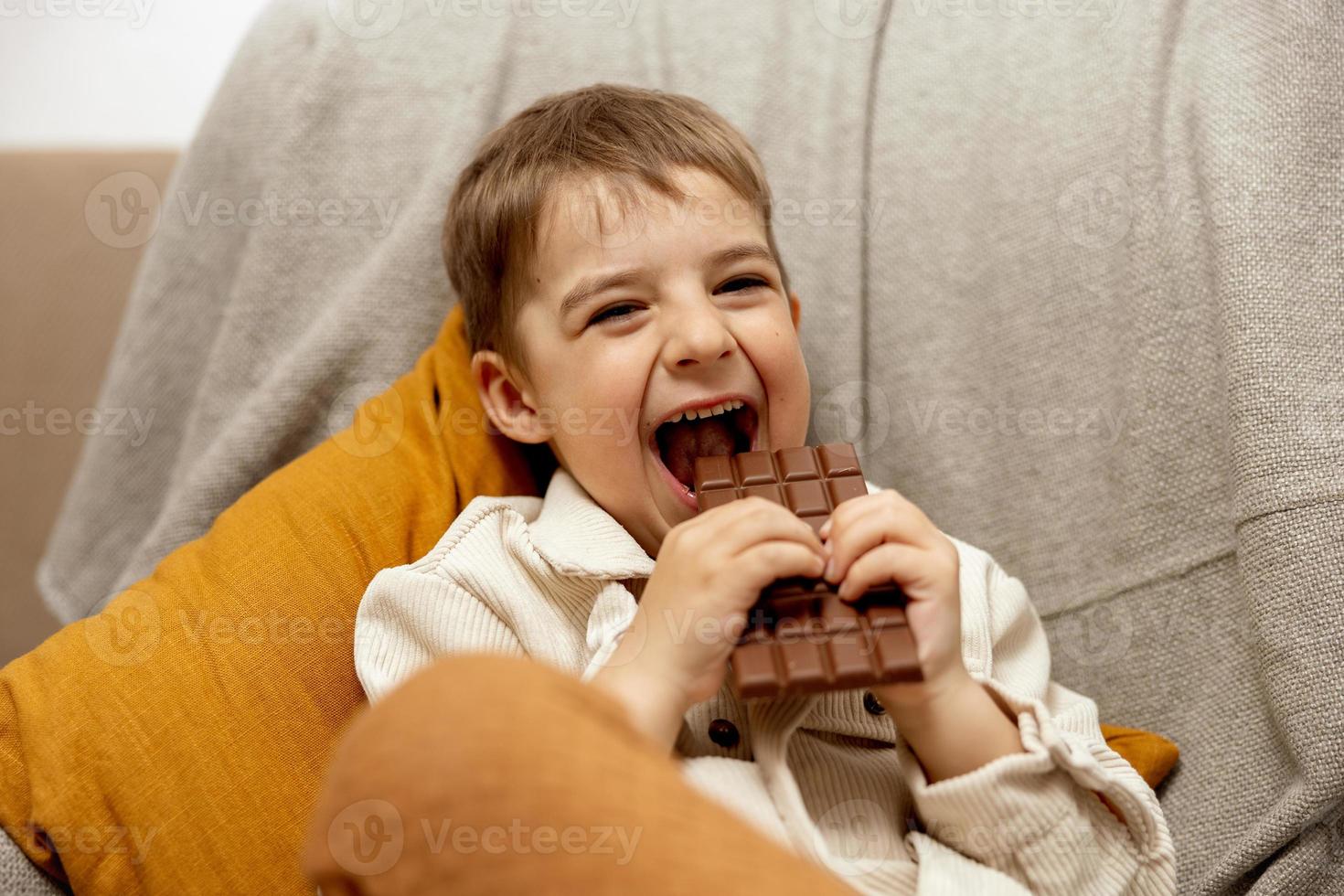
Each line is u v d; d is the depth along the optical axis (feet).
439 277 3.36
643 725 2.02
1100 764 2.19
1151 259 2.81
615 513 2.77
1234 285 2.58
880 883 2.12
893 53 3.33
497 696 1.57
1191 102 2.81
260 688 2.44
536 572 2.60
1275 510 2.41
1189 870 2.51
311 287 3.46
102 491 3.54
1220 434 2.66
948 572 2.10
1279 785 2.45
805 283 3.29
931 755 2.16
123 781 2.29
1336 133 2.67
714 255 2.59
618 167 2.64
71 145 4.34
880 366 3.24
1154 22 2.94
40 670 2.44
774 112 3.41
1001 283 3.08
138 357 3.55
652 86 3.48
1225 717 2.58
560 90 3.50
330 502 2.75
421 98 3.50
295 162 3.46
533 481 3.14
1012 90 3.12
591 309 2.59
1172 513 2.72
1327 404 2.46
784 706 2.25
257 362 3.44
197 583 2.59
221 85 3.60
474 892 1.45
